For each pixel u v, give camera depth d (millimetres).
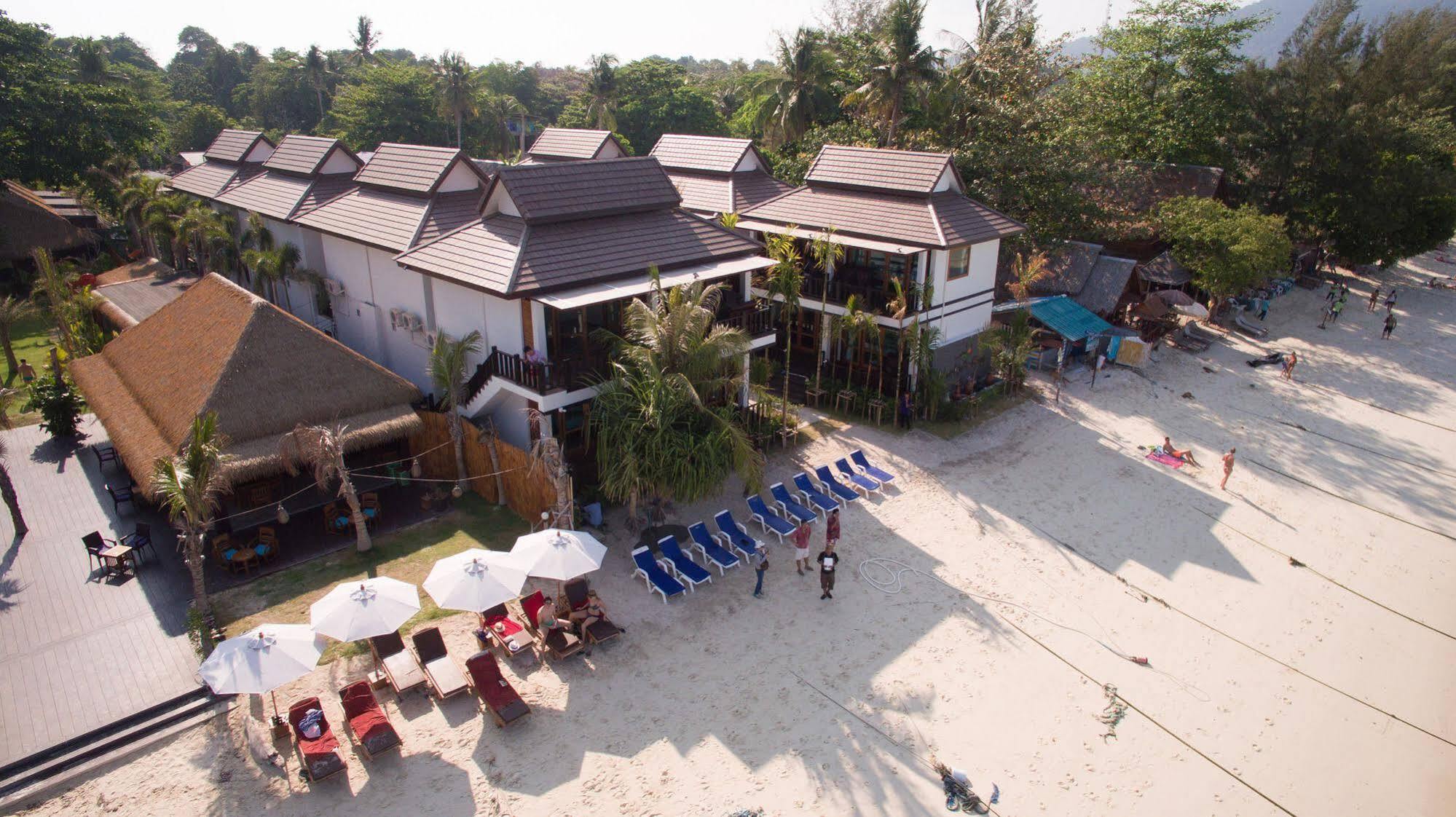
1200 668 17766
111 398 22406
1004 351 31969
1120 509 24312
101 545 18688
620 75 77750
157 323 24516
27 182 46656
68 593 18016
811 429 28125
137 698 14961
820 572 20094
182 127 82188
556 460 19219
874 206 30266
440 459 23516
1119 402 32500
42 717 14453
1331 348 40875
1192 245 40406
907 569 20547
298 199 33406
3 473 19656
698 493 19516
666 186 25906
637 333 20062
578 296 20844
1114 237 41781
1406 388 35875
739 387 25469
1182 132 49750
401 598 15055
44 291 32656
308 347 21031
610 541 20922
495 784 13734
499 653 16828
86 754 13828
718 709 15625
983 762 14812
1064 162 37812
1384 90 50344
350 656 16578
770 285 29672
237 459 18734
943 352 30562
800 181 44406
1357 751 15766
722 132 78500
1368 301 50281
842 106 48000
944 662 17297
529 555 16594
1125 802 14203
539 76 129750
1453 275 59531
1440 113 56625
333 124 90000
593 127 77125
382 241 26109
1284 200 50969
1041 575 20719
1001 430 29094
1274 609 20047
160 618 17266
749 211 33062
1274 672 17844
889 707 15930
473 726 14969
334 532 20766
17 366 31328
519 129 98812
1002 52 41156
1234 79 50625
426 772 13922
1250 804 14383
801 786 14039
